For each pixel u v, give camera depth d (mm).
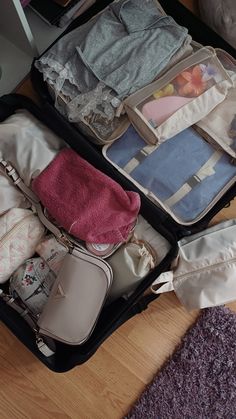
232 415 1307
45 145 1234
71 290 1147
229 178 1254
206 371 1325
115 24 1226
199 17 1456
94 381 1340
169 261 1208
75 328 1152
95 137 1240
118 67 1188
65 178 1201
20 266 1227
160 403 1312
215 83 1210
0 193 1200
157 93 1188
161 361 1348
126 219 1184
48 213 1217
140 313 1371
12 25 1291
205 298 1280
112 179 1218
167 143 1244
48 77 1216
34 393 1332
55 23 1424
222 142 1242
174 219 1243
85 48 1200
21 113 1269
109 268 1161
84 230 1166
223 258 1270
